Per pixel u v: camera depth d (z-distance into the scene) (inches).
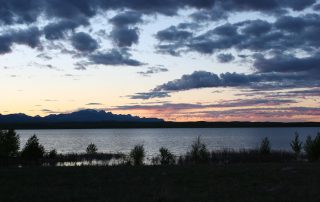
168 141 5920.3
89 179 958.4
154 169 1123.3
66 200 726.5
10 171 1089.4
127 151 3659.0
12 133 1913.1
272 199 708.7
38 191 816.3
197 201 701.3
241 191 794.2
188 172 1046.4
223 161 1833.2
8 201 722.2
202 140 5969.5
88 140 6604.3
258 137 7076.8
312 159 1683.1
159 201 705.6
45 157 2222.0
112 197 745.0
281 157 1962.4
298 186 836.6
